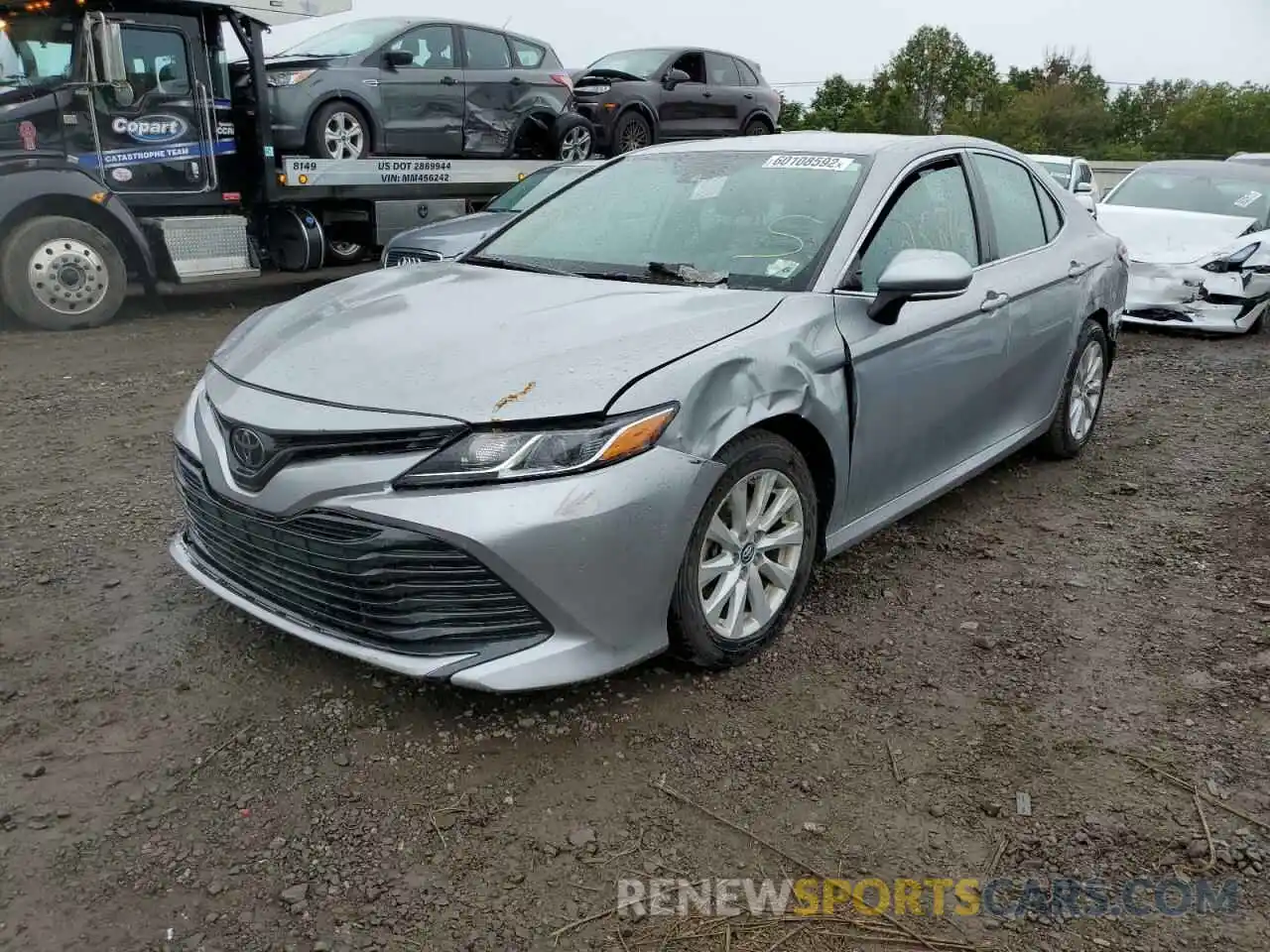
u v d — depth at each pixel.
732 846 2.51
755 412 3.04
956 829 2.59
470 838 2.51
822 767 2.82
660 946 2.21
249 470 2.92
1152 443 5.98
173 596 3.69
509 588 2.71
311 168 10.38
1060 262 4.93
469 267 4.05
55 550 4.07
